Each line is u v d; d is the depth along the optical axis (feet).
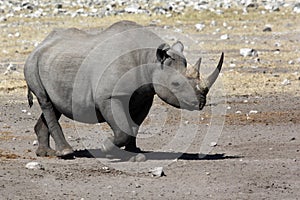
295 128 140.56
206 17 348.18
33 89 116.78
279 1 406.00
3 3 399.85
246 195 94.17
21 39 292.81
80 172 105.81
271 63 229.45
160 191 95.91
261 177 102.89
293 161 112.88
